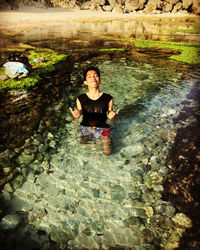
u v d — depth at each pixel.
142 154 4.13
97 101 4.20
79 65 9.74
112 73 8.63
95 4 46.81
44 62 10.00
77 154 4.15
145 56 11.73
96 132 4.35
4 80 7.49
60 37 18.39
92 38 18.12
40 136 4.66
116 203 3.15
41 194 3.28
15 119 5.22
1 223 2.80
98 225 2.83
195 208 2.96
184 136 4.52
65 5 44.84
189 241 2.57
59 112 5.71
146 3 46.78
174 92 6.81
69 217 2.94
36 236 2.68
